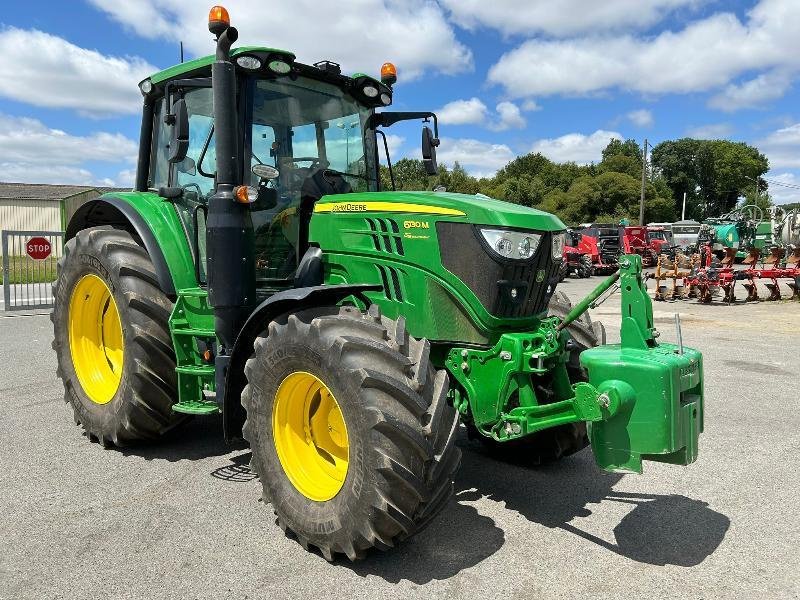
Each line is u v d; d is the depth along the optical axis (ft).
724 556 10.07
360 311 10.43
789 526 11.16
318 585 9.02
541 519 11.39
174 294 13.80
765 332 33.68
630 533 10.85
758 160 259.60
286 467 10.43
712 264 50.62
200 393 13.70
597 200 177.06
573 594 8.90
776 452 14.97
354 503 9.08
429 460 9.07
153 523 10.89
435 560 9.82
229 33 11.59
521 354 10.45
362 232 12.02
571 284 68.39
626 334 10.11
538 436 13.50
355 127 15.33
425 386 9.29
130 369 13.58
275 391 10.42
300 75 13.99
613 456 9.68
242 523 10.94
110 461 13.91
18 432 15.81
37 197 117.50
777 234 65.00
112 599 8.60
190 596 8.70
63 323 15.84
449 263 11.01
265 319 11.46
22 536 10.36
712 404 19.07
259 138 13.34
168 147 15.39
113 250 14.23
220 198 12.03
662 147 257.14
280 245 13.71
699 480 13.29
